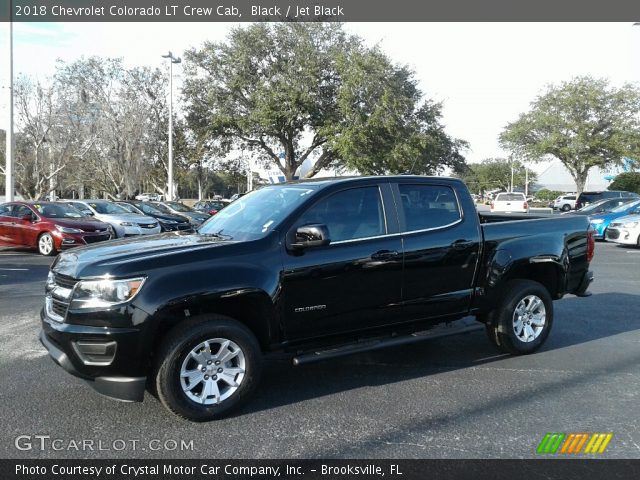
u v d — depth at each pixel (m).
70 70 31.59
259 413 4.32
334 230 4.75
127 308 3.88
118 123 32.19
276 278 4.38
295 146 33.47
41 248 14.45
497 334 5.72
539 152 42.03
